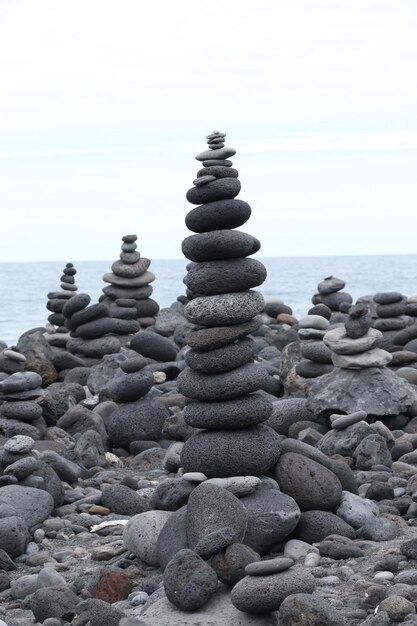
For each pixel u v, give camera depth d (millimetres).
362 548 7758
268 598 6000
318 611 5688
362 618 6172
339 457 10852
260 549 7723
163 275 115688
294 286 85750
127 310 22172
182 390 8438
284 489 8312
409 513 8836
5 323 52406
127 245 22984
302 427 11961
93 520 9453
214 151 8656
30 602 7211
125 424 13031
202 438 8367
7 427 12547
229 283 8438
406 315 20781
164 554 7531
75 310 19234
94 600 6367
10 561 8203
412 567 7117
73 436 13227
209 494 7461
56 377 17844
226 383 8227
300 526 8094
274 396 14656
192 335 8398
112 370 16797
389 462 10781
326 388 12344
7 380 13047
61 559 8336
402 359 15273
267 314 25422
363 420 11625
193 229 8672
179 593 6297
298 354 14922
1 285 103562
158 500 8508
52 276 131875
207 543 6637
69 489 10625
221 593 6504
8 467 9688
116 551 8266
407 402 12172
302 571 6168
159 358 18859
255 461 8203
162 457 12344
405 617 6004
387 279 98938
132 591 7246
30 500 9172
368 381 12242
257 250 8836
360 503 8453
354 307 12492
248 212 8641
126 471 11945
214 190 8539
